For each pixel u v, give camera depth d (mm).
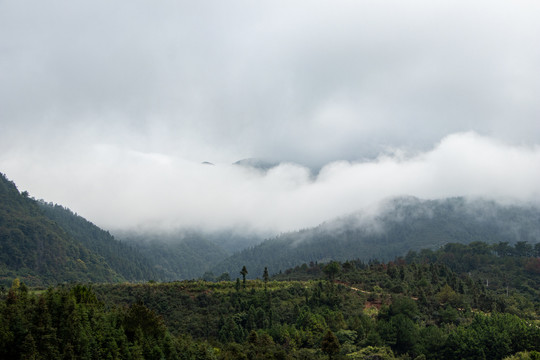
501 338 94188
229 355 78938
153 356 68438
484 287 156000
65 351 59875
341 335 102562
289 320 113000
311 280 152750
